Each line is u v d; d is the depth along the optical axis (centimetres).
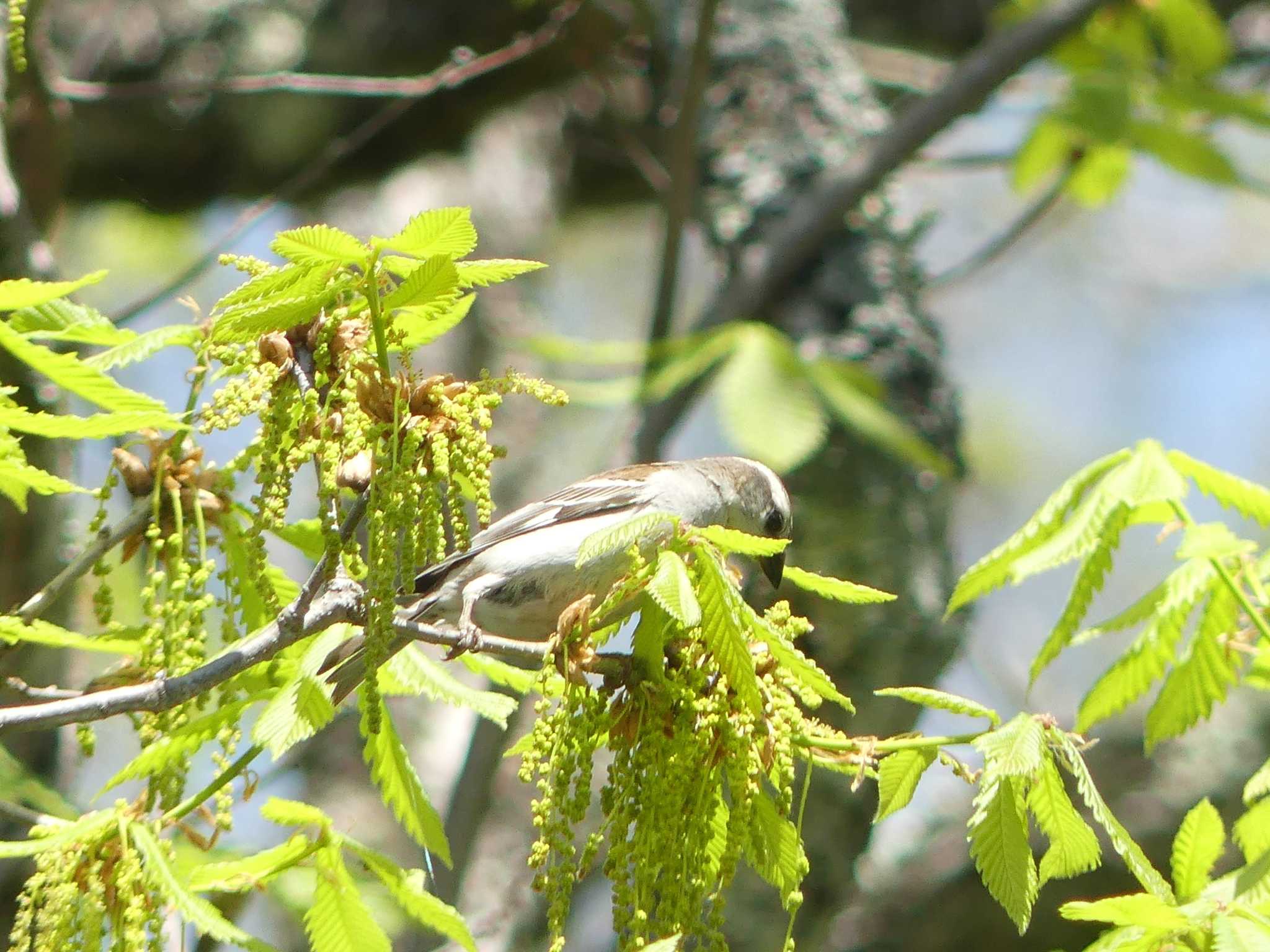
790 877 577
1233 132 2138
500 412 1575
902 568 1159
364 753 633
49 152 1018
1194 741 1448
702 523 905
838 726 1143
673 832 523
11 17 600
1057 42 1275
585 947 1542
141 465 631
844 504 1156
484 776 1092
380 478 532
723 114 1387
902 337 1250
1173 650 687
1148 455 703
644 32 1522
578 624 542
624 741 545
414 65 1725
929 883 1433
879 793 596
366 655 523
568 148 1848
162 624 592
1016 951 1384
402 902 606
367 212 1752
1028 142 1346
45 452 843
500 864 1290
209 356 637
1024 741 572
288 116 1719
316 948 614
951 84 1272
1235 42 1773
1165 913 571
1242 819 659
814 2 1473
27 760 882
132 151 1720
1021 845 575
